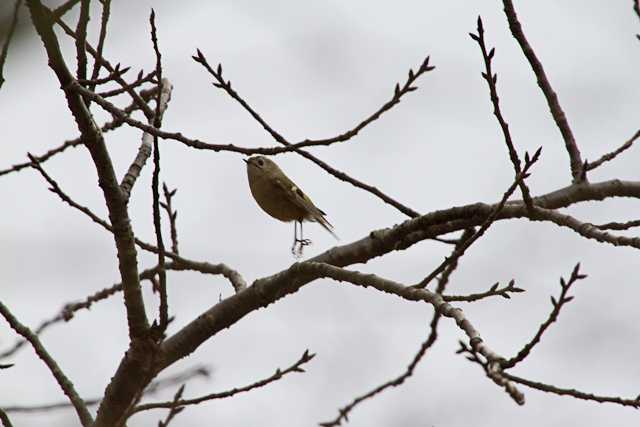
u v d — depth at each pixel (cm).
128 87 848
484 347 675
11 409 966
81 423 934
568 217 905
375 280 841
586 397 757
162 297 828
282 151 818
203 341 1012
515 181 812
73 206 926
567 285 696
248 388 860
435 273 826
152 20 835
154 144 806
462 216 978
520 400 600
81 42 795
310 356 875
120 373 944
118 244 887
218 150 811
